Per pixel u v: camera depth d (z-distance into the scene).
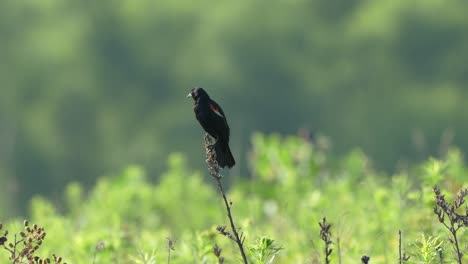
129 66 63.59
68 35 64.56
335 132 58.62
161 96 62.78
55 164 60.62
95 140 61.78
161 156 58.31
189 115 60.59
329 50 61.00
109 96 63.16
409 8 59.75
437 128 56.94
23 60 63.94
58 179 59.88
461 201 6.27
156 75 63.06
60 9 66.06
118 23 64.31
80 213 12.80
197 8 62.88
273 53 60.94
